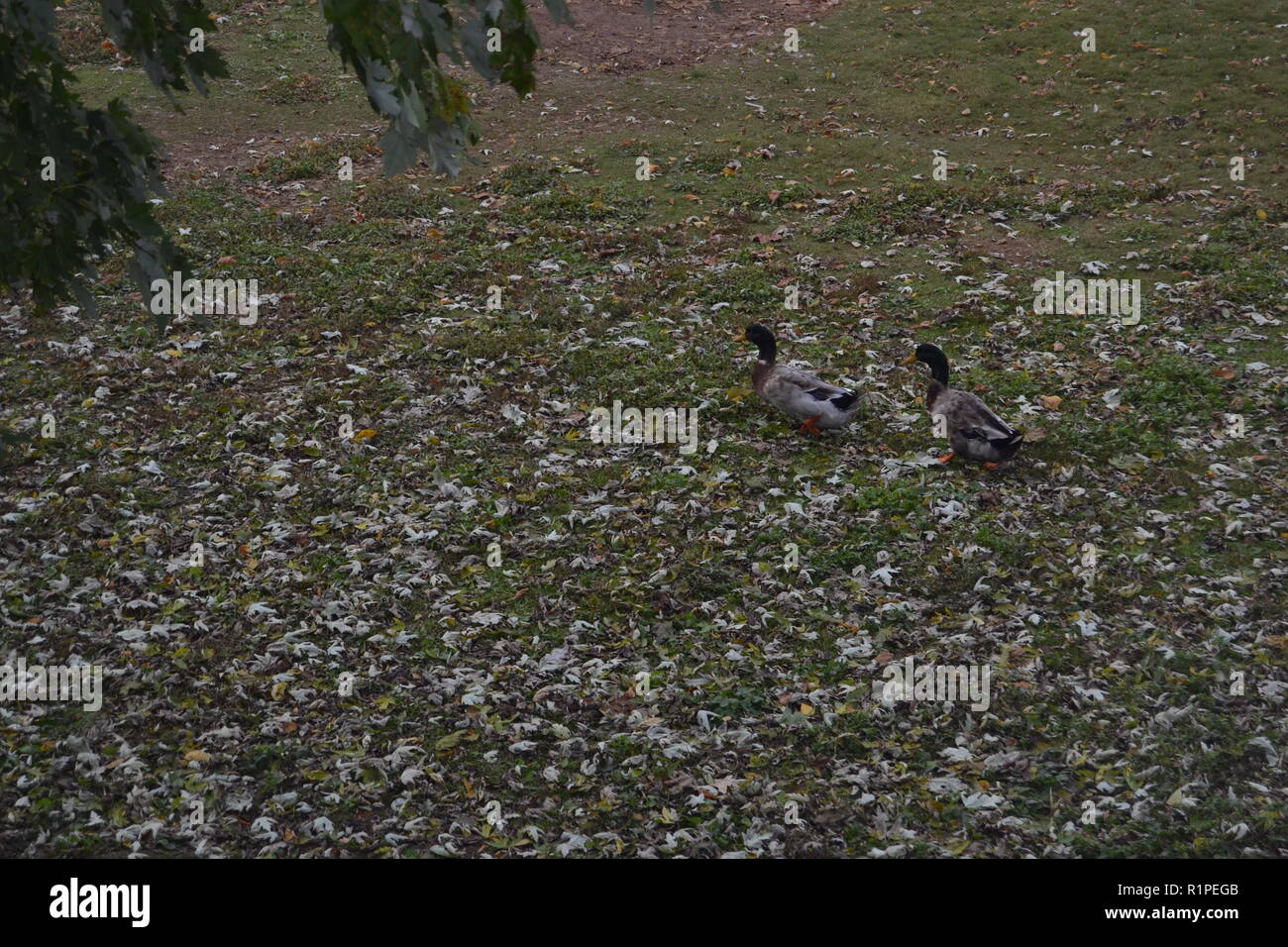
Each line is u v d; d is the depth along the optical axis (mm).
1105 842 6762
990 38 23281
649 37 24188
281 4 25656
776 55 23125
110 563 9086
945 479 10312
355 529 9648
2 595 8641
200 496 10016
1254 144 18328
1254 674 8031
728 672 8156
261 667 8102
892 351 12758
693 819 6949
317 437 11008
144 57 5250
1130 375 12031
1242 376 12008
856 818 6984
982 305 13766
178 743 7422
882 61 22578
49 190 5426
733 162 18172
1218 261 14648
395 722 7668
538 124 20188
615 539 9508
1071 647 8383
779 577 9102
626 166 18297
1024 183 17312
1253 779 7215
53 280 5547
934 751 7504
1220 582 8953
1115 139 18906
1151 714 7730
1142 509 9945
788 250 15445
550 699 7879
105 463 10414
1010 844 6750
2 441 7953
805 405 10812
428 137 4676
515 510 9914
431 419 11383
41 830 6719
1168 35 22750
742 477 10359
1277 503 9953
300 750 7371
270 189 17469
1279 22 22953
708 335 13062
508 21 4367
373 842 6773
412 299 13852
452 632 8469
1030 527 9688
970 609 8781
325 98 21188
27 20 5402
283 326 13258
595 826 6922
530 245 15547
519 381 12102
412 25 4117
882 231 15914
